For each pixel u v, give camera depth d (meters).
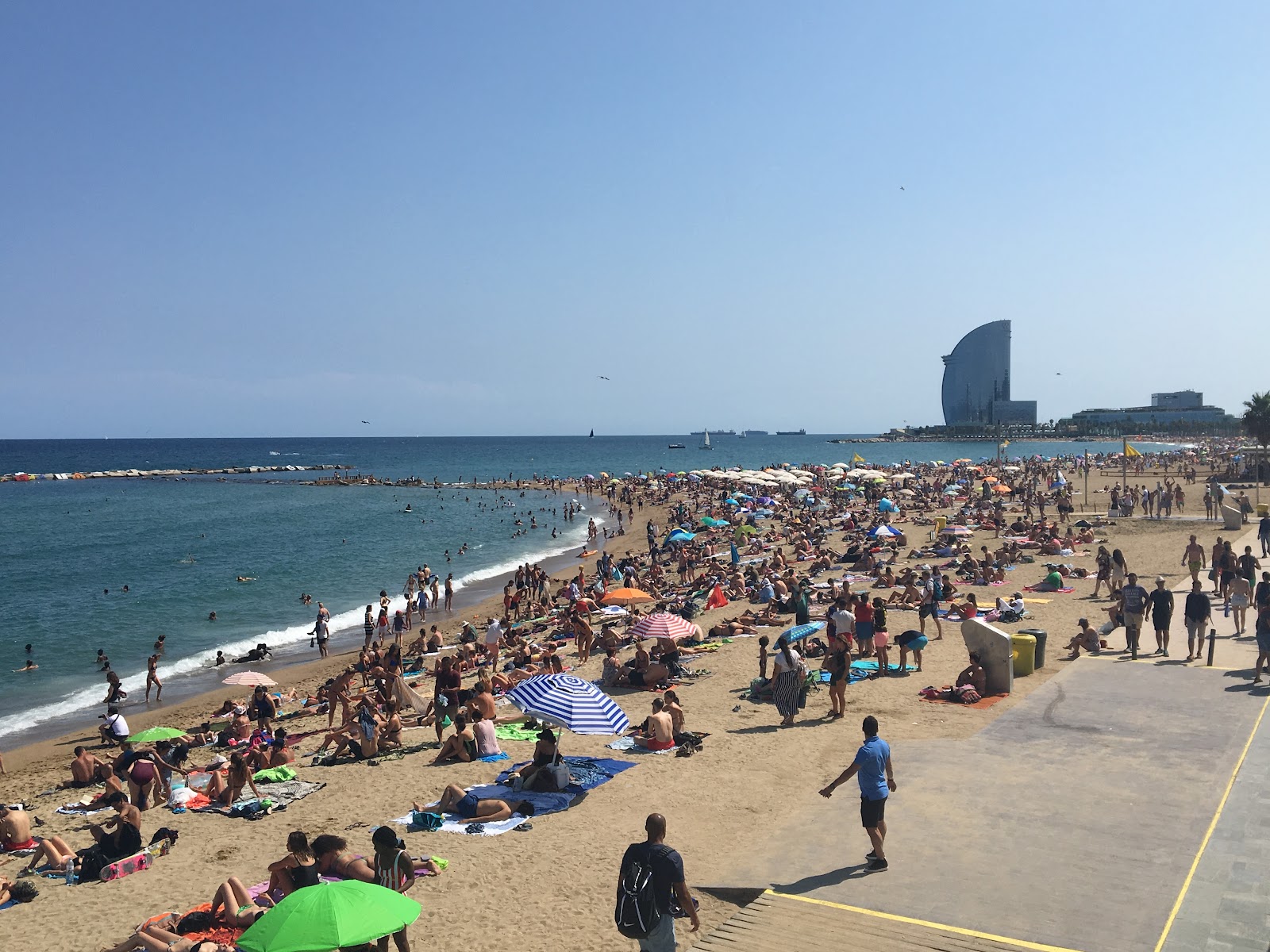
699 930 8.18
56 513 86.44
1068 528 38.94
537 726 16.73
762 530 53.50
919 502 61.91
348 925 6.09
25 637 32.88
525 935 8.56
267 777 14.62
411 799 13.10
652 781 12.96
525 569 40.53
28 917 9.72
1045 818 10.07
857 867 9.11
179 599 40.78
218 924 8.59
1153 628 20.53
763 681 17.84
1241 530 37.62
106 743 20.33
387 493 114.69
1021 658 17.20
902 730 14.33
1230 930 7.50
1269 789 10.65
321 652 30.17
